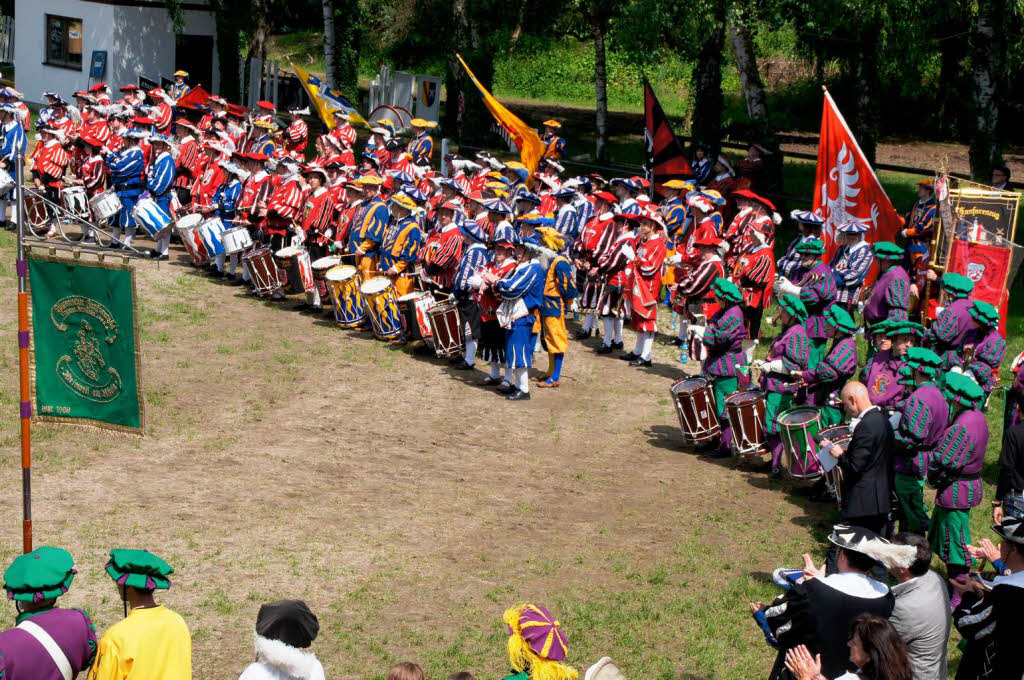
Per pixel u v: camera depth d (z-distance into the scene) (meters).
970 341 12.01
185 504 10.50
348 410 13.64
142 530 9.84
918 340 10.93
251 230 18.89
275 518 10.34
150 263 19.36
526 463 12.38
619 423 14.00
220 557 9.45
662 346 17.64
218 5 33.25
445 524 10.53
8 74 41.38
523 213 17.39
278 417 13.20
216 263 19.00
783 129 43.47
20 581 5.60
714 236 16.22
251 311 17.45
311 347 15.92
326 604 8.79
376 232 16.34
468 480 11.71
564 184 19.25
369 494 11.12
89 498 10.44
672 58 33.88
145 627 5.59
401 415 13.66
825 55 29.66
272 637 5.42
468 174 23.33
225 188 18.78
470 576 9.45
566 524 10.74
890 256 13.76
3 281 17.17
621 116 45.72
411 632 8.40
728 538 10.60
